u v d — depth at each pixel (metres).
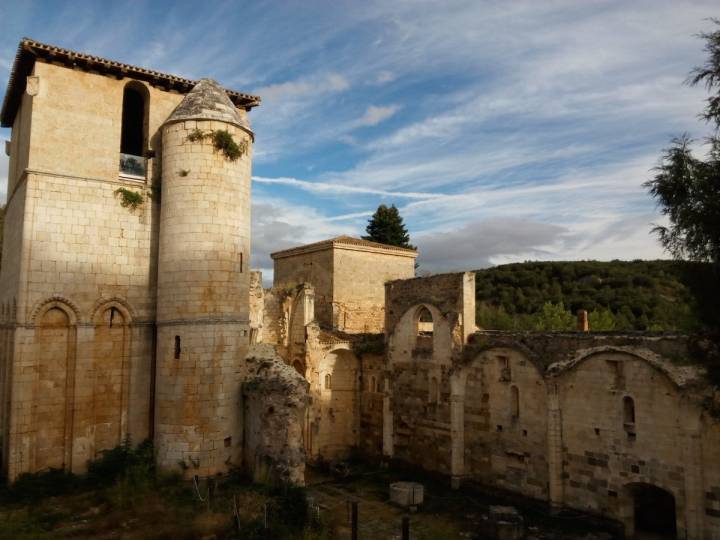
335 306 43.41
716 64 13.68
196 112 23.39
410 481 29.86
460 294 29.55
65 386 22.25
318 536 18.44
